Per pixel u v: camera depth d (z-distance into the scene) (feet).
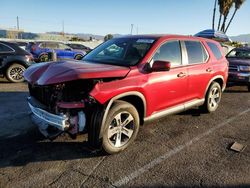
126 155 13.02
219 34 60.80
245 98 27.43
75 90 11.94
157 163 12.34
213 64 19.40
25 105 21.07
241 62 30.73
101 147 12.32
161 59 14.92
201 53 18.57
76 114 11.91
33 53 58.80
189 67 16.87
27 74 13.62
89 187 10.33
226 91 31.22
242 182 11.00
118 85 12.35
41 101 13.34
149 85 13.82
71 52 62.85
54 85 11.83
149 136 15.51
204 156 13.25
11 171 11.23
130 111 13.08
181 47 16.66
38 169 11.46
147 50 14.49
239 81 30.30
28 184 10.35
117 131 12.88
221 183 10.89
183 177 11.24
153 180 10.95
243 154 13.61
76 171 11.41
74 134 12.10
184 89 16.58
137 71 13.46
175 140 15.12
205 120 18.94
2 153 12.75
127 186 10.50
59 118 11.58
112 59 14.82
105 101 11.88
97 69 12.21
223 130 17.07
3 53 30.86
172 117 19.24
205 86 18.79
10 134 15.02
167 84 15.02
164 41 15.46
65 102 11.69
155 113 14.84
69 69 12.04
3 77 35.09
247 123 18.69
